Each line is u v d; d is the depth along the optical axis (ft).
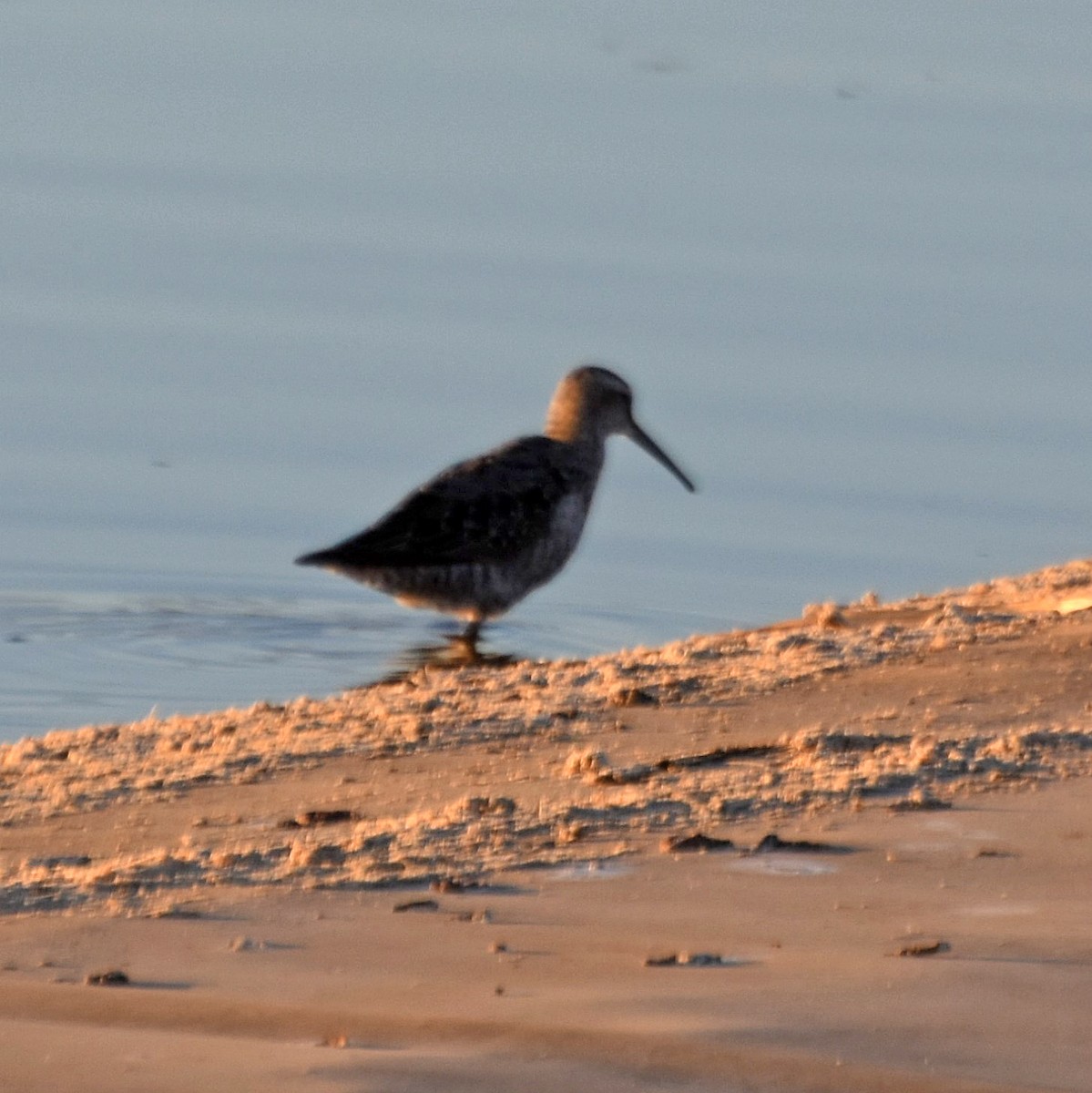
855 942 34.09
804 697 54.03
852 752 47.11
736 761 47.01
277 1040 29.73
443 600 80.94
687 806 42.88
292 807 45.06
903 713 51.31
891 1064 28.60
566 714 53.57
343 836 41.96
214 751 51.75
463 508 81.00
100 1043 29.55
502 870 38.93
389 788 46.50
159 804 46.03
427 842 40.91
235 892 38.01
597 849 40.14
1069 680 53.67
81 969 33.55
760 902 36.50
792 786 44.16
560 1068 28.37
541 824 41.81
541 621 84.28
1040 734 47.29
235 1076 28.14
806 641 61.36
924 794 43.11
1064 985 31.81
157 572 88.17
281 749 51.11
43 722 66.95
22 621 80.48
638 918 35.70
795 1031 29.84
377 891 37.91
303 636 80.23
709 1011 30.73
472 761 48.93
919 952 33.47
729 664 59.31
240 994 31.99
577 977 32.53
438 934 35.06
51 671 73.61
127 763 50.83
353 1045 29.48
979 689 53.52
